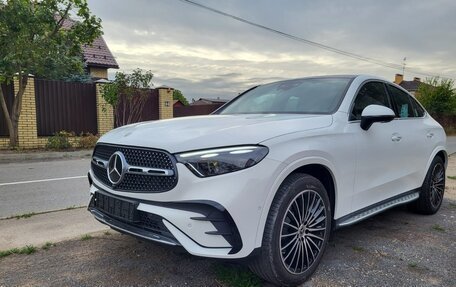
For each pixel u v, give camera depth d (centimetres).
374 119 345
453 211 514
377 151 367
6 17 1052
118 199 282
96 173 321
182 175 249
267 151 261
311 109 362
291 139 279
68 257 338
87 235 390
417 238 398
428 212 486
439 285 293
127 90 1443
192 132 274
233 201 244
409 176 435
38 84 1315
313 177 296
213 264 322
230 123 299
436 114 3284
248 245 252
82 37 1245
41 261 329
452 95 3275
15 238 387
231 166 247
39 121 1324
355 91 376
